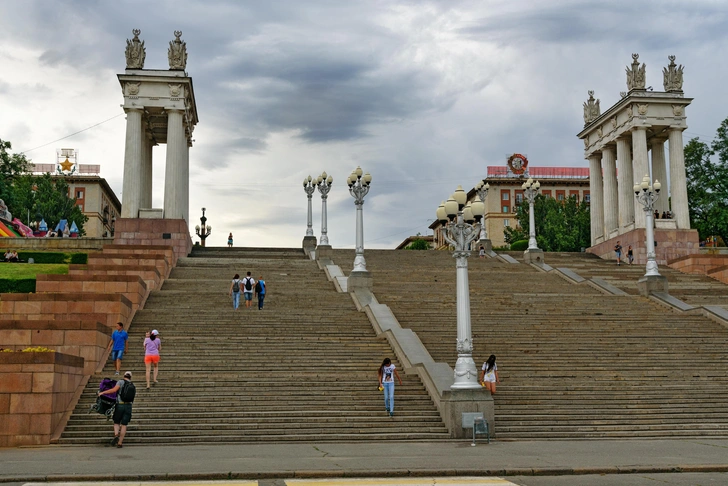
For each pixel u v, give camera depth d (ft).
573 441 67.67
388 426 70.59
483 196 185.47
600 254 206.18
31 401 65.82
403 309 113.80
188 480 44.47
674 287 147.95
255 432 67.67
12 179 258.16
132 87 173.47
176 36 179.73
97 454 56.49
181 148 174.70
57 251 167.73
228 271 143.13
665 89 200.23
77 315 93.20
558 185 413.39
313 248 184.14
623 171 202.80
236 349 90.53
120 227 167.12
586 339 102.42
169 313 105.09
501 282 144.05
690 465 49.49
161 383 78.23
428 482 43.70
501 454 56.39
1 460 52.42
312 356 89.45
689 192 220.23
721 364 94.17
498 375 85.20
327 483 43.21
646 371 89.71
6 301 94.12
